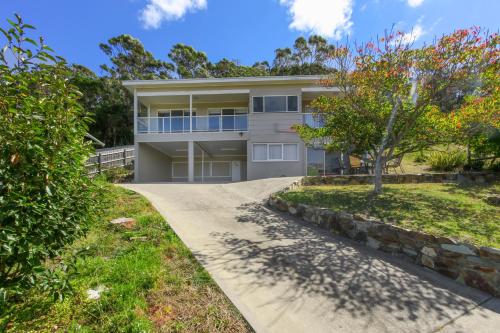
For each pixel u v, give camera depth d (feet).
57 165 7.81
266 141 49.96
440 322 9.09
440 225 15.47
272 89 50.67
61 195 8.12
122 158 59.41
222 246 15.44
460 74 21.09
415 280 12.05
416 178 32.30
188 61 136.98
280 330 8.39
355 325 8.79
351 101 26.00
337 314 9.36
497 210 18.90
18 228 6.64
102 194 10.67
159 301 9.36
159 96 54.49
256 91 50.78
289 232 18.49
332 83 27.94
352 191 27.14
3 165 6.58
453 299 10.54
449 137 24.85
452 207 19.85
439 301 10.37
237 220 21.13
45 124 7.39
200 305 9.39
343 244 16.40
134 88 53.06
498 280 10.88
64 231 8.19
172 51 136.15
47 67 7.62
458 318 9.34
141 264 11.84
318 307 9.75
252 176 49.52
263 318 8.96
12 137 6.68
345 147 29.86
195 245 15.35
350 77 25.72
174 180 70.08
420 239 13.69
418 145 26.55
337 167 49.98
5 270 7.66
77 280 10.21
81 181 9.04
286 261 13.70
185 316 8.73
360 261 13.96
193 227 18.92
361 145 28.76
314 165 49.90
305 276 12.11
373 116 25.62
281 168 49.32
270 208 25.11
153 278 10.60
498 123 23.17
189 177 51.37
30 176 7.22
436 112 24.58
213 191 33.50
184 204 26.13
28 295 8.97
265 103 50.55
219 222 20.45
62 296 7.56
